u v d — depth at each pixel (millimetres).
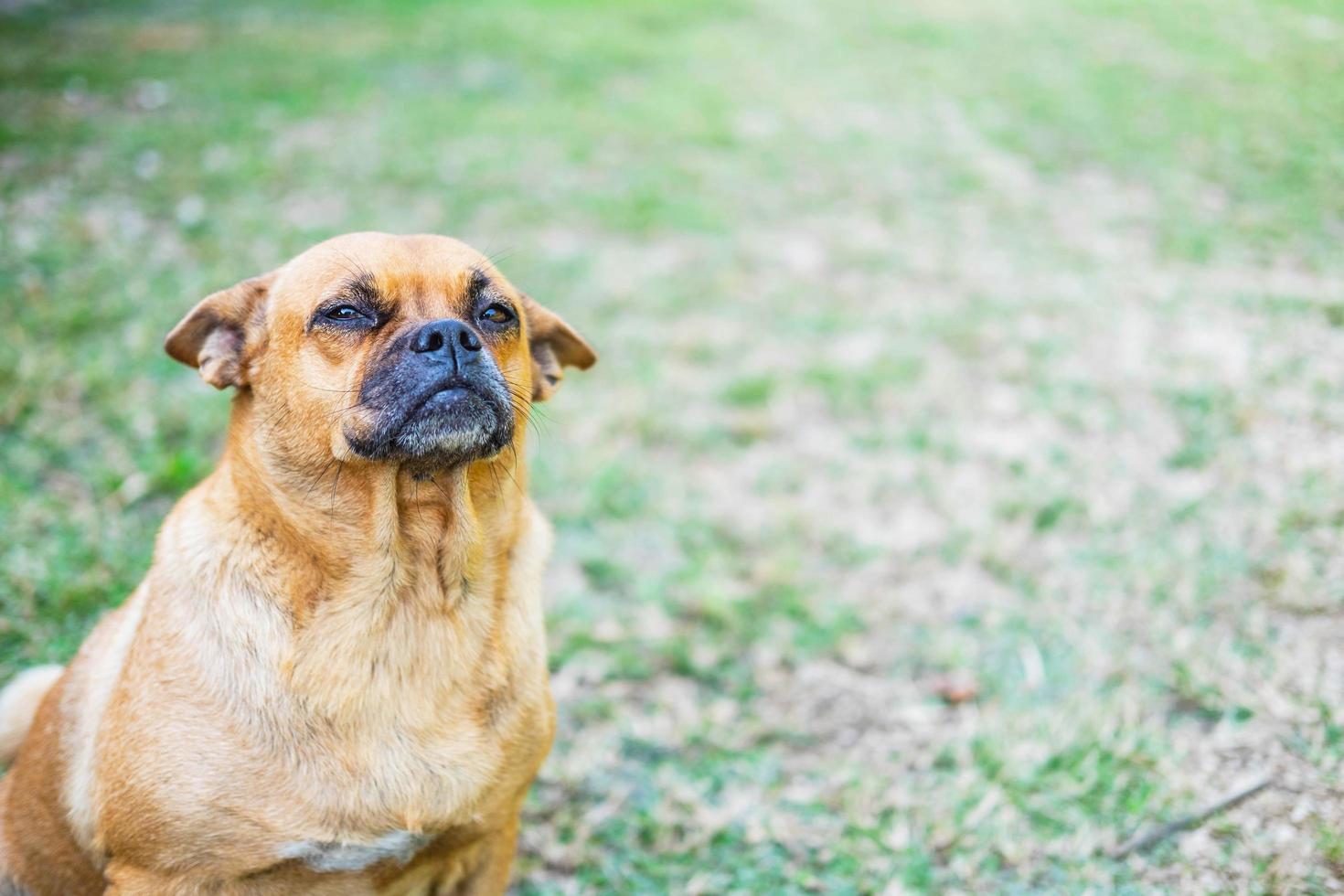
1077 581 5090
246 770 2785
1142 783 3922
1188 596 4840
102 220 7938
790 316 7590
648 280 7938
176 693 2834
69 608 4516
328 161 9391
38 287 6910
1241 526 5270
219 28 13383
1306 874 3479
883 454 6164
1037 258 8273
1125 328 7215
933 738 4312
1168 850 3666
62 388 5938
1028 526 5496
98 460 5441
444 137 10164
